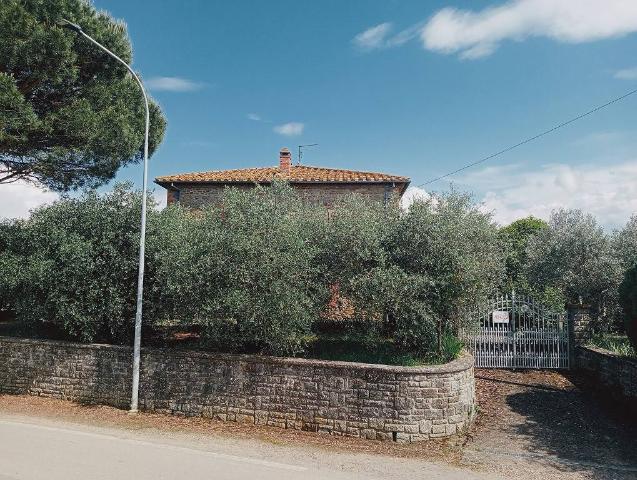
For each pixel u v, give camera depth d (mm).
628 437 9531
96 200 12812
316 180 19000
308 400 9914
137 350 11195
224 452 8086
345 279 11109
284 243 10734
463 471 7656
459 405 9703
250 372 10406
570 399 12109
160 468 7027
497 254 12258
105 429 9359
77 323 12156
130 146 14375
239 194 11742
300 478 6926
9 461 7098
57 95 14383
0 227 13945
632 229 16297
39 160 14312
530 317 15117
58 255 12227
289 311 10383
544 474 7586
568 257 16922
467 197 11969
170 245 11625
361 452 8570
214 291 10742
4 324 15945
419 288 10336
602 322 15844
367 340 12359
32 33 12250
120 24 15469
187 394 10836
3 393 12680
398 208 11828
